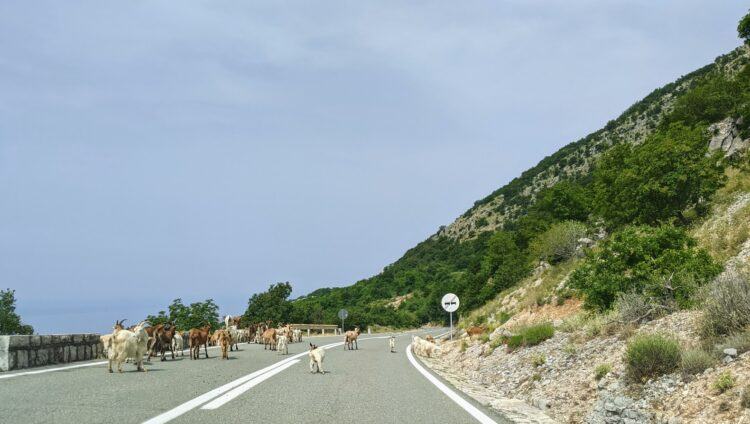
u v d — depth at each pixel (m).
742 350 8.45
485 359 18.69
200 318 40.66
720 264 15.21
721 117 57.50
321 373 13.60
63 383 10.31
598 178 41.69
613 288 15.92
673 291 13.79
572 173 181.25
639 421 8.05
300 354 21.20
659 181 26.31
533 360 14.09
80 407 7.36
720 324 9.64
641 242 16.39
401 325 81.88
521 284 37.28
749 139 35.72
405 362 18.94
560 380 11.79
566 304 22.20
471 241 163.88
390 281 126.62
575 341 14.28
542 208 58.44
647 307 13.36
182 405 7.71
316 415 7.24
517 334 18.67
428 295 102.62
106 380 10.91
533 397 11.47
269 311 52.72
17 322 50.88
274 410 7.54
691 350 8.99
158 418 6.58
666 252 15.78
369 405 8.34
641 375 9.43
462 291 70.56
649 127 168.25
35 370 13.17
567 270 27.84
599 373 10.56
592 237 34.56
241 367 14.76
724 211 22.88
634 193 27.27
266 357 19.28
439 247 185.25
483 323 32.72
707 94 60.12
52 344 15.32
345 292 121.25
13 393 8.83
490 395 10.71
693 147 28.61
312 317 59.81
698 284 13.87
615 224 31.17
